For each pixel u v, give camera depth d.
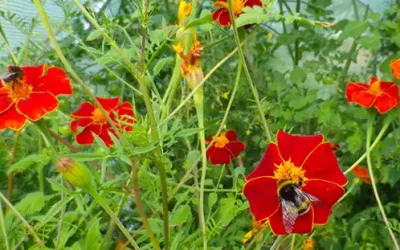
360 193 0.52
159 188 0.31
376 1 0.78
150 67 0.50
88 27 0.61
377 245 0.46
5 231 0.28
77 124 0.31
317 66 0.63
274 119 0.57
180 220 0.30
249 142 0.56
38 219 0.30
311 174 0.25
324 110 0.53
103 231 0.39
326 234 0.46
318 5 0.65
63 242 0.29
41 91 0.26
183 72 0.30
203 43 0.55
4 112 0.26
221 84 0.56
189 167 0.34
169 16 0.56
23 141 0.37
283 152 0.25
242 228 0.39
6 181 0.37
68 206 0.36
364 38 0.55
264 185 0.25
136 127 0.23
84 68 0.59
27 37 0.35
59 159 0.23
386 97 0.36
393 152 0.49
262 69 0.63
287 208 0.24
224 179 0.46
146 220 0.24
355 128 0.52
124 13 0.62
